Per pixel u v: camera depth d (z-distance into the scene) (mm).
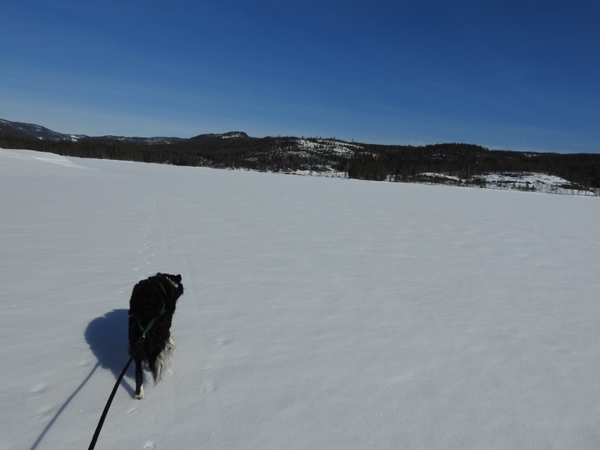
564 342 4480
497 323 4969
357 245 9516
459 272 7438
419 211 18500
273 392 3232
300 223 12555
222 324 4551
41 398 2982
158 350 3066
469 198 30781
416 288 6285
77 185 21359
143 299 3117
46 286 5504
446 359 3959
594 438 2854
